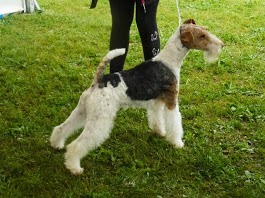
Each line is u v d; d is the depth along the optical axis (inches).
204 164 53.4
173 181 50.4
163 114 57.1
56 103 69.0
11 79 77.0
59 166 52.8
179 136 57.4
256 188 49.1
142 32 65.4
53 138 54.6
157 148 57.2
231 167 53.4
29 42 98.6
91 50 93.8
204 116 66.3
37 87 74.6
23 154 54.9
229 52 93.7
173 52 53.6
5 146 56.9
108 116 48.6
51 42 99.0
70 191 48.2
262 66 86.0
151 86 51.9
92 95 48.4
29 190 48.4
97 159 54.6
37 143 57.2
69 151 50.2
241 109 67.7
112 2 62.7
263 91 75.5
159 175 51.9
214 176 51.7
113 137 59.7
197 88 76.1
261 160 55.5
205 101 71.4
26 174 51.1
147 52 67.4
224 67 84.8
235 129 63.1
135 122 64.2
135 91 50.7
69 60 88.7
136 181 50.3
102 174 51.9
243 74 82.7
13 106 67.7
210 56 55.1
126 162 54.0
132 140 59.2
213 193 48.7
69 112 66.4
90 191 48.2
